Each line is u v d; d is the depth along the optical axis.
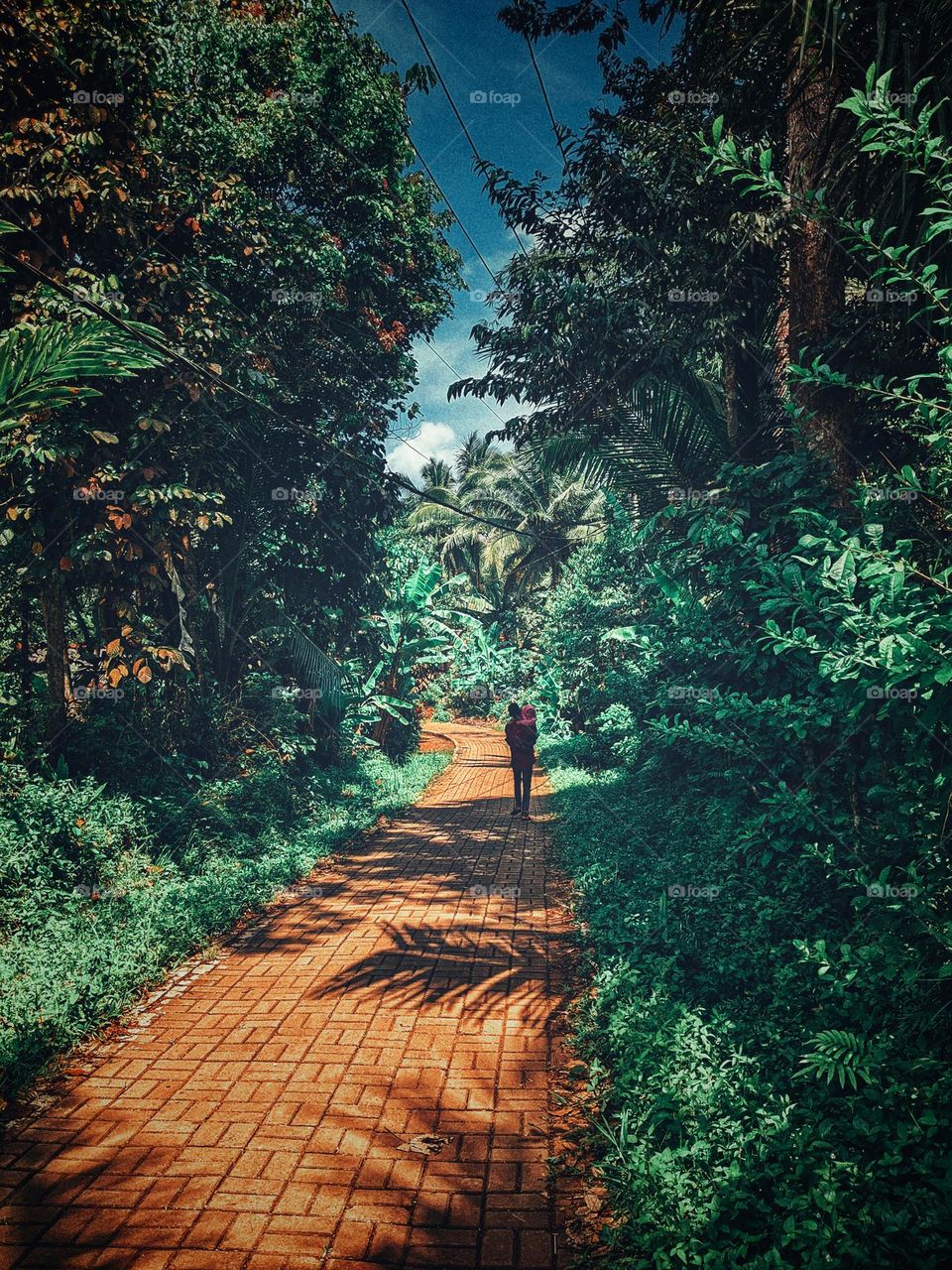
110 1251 3.16
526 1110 4.17
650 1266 2.95
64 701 9.65
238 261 10.80
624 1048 4.40
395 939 6.84
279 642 12.95
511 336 9.29
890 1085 3.42
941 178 3.35
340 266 11.62
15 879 6.88
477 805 14.64
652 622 10.43
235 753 11.95
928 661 2.96
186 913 6.77
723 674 7.45
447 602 33.91
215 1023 5.21
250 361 10.61
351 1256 3.15
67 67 8.12
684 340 8.47
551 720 23.84
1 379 5.50
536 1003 5.48
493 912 7.61
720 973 4.98
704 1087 3.72
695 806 8.62
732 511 6.84
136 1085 4.41
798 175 7.05
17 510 8.40
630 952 5.74
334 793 13.50
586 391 9.30
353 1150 3.82
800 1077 3.87
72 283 8.19
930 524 4.84
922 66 4.98
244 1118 4.09
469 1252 3.18
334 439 12.60
